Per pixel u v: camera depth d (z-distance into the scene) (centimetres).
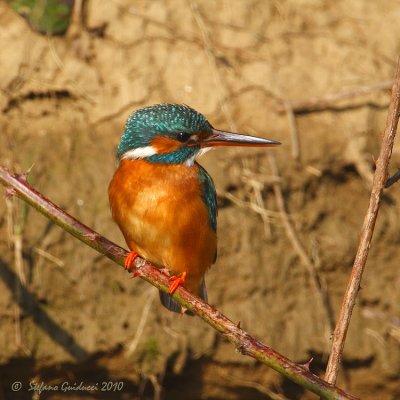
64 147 1220
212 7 1312
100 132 1239
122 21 1278
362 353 1265
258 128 1263
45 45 1245
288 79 1295
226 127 1255
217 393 1264
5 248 1170
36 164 1200
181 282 772
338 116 1291
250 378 1253
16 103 1225
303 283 1254
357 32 1346
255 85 1284
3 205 1168
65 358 1190
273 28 1325
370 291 1275
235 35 1306
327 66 1315
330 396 513
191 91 1265
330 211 1269
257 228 1239
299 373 521
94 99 1248
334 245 1259
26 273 1173
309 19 1341
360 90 1287
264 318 1233
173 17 1295
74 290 1192
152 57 1273
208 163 1229
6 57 1230
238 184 1234
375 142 1288
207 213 781
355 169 1278
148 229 762
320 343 1245
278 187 1245
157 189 761
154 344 1209
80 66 1251
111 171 1220
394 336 1272
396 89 540
